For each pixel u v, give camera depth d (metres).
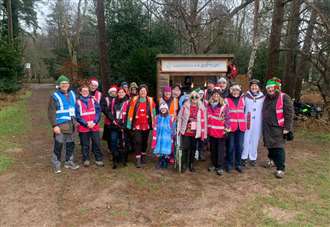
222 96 7.28
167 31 17.81
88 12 26.88
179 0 15.59
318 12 11.51
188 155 6.84
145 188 5.88
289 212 5.04
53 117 6.46
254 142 7.17
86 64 26.42
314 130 11.24
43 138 9.81
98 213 4.94
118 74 16.88
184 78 10.71
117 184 6.04
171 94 7.10
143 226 4.57
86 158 7.03
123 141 7.02
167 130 6.86
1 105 16.81
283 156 6.55
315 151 8.68
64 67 26.80
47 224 4.61
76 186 5.95
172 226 4.58
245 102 7.06
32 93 25.92
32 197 5.49
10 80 21.77
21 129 11.01
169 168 7.04
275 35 13.20
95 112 6.93
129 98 7.27
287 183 6.25
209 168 6.89
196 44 17.00
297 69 16.69
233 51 23.50
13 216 4.84
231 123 6.73
